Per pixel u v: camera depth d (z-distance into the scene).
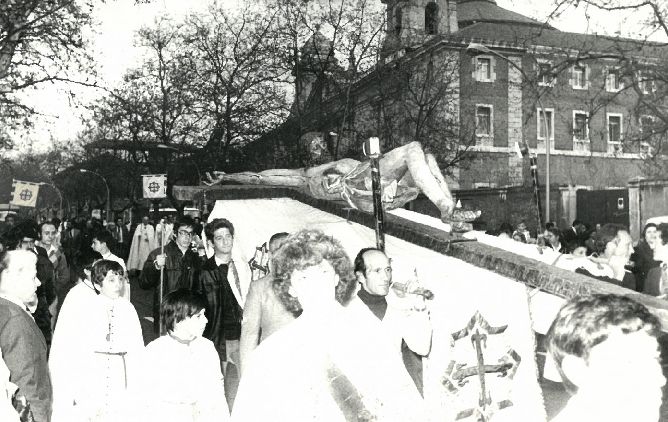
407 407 2.61
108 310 5.71
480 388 4.66
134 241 22.56
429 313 4.82
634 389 1.92
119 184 60.34
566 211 33.34
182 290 4.76
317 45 30.91
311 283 2.75
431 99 33.84
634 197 29.09
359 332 2.69
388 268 4.36
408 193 6.55
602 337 1.95
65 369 5.56
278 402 2.57
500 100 43.16
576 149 45.12
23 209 57.69
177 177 37.34
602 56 20.31
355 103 31.09
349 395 2.60
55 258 10.26
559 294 4.46
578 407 1.96
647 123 22.12
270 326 4.93
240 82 32.69
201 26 32.88
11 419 3.72
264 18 32.19
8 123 20.22
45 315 7.87
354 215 6.69
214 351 4.87
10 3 17.09
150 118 36.03
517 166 43.72
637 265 9.05
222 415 4.77
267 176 7.70
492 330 4.72
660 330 2.06
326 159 25.48
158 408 4.64
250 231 7.61
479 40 41.75
